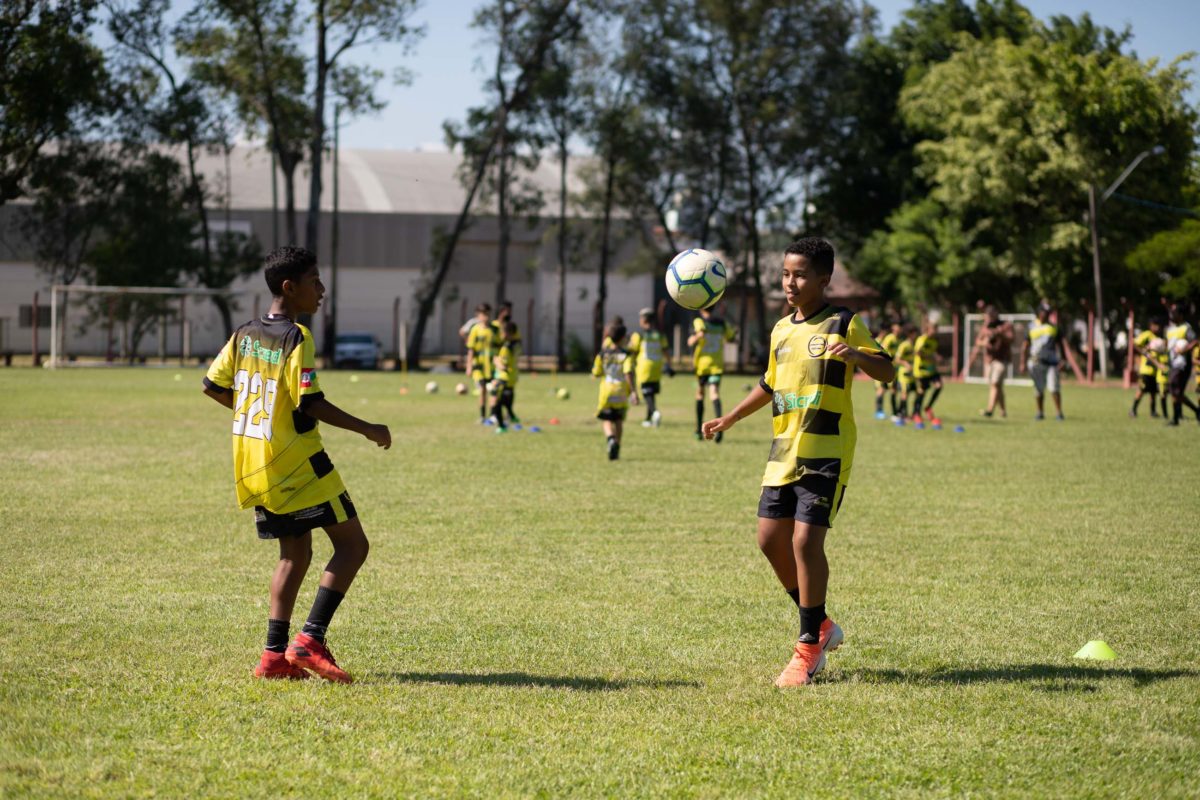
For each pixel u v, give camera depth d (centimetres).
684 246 5422
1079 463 1402
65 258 4647
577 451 1492
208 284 4681
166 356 4578
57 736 411
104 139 4447
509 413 1833
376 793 363
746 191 5022
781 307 5931
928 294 4600
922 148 4478
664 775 382
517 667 518
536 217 4866
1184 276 3978
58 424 1777
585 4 4544
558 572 733
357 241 5841
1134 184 4216
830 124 4966
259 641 552
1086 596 677
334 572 497
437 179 6391
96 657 517
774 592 679
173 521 900
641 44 4841
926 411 2019
